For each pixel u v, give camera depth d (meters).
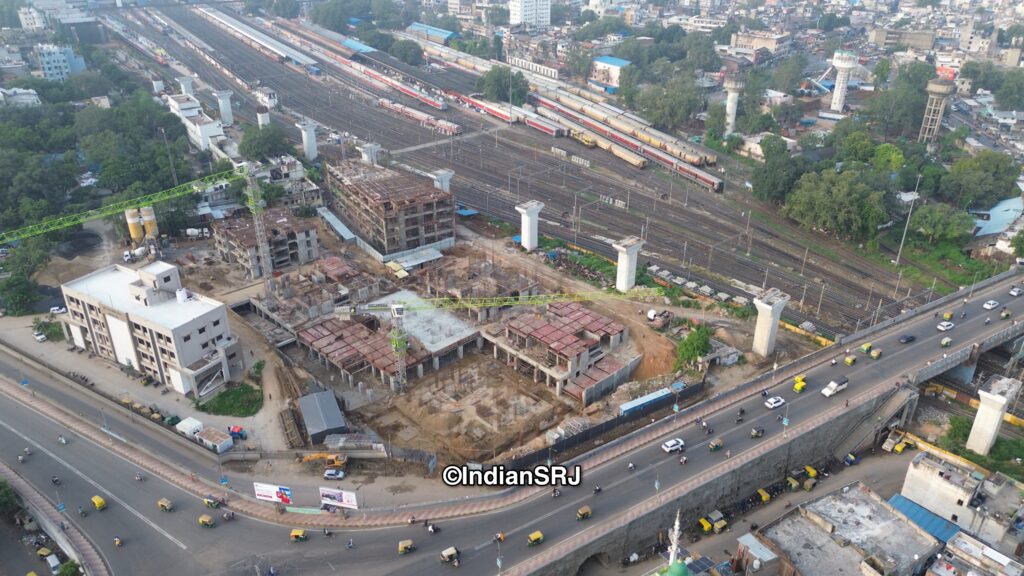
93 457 156.50
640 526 135.75
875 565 117.69
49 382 183.88
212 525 136.25
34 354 195.12
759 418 160.75
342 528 134.75
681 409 172.12
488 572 123.75
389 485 149.12
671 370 191.75
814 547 124.38
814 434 156.75
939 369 177.62
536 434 171.00
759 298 187.12
